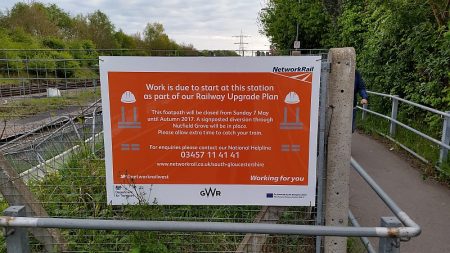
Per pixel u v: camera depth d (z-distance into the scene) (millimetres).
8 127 3701
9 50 3217
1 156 3324
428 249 3660
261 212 3410
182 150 2975
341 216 3004
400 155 6949
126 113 2934
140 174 3031
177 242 3332
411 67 8758
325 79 2836
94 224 2086
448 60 6957
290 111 2861
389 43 9531
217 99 2877
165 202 3064
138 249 3186
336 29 18469
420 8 7449
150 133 2961
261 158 2945
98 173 3738
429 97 7359
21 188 3369
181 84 2865
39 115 3465
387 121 9297
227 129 2920
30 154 3875
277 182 2973
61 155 3859
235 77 2832
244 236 3400
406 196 4977
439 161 5715
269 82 2826
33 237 3432
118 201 3086
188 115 2912
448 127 5484
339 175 2949
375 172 5977
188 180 3020
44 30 46844
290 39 24984
